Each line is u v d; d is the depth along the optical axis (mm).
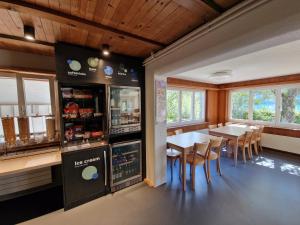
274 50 2381
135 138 2846
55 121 2604
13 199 2408
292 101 4484
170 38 2029
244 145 3898
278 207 2215
